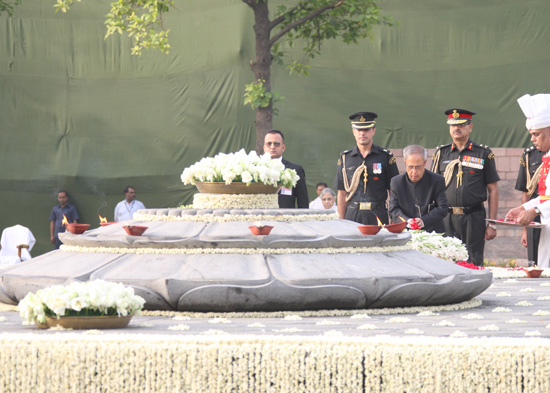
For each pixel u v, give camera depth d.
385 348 3.32
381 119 19.14
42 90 20.47
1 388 3.43
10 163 20.55
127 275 5.27
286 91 19.36
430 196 9.70
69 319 4.21
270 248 5.52
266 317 5.14
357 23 16.95
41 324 4.31
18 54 20.47
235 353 3.35
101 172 20.30
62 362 3.40
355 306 5.35
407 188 9.78
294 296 5.13
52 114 20.47
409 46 19.00
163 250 5.56
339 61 19.20
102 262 5.57
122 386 3.38
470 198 10.87
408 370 3.29
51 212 20.28
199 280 5.08
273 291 5.09
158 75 20.05
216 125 19.72
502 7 18.66
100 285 4.35
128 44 20.17
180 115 19.95
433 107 18.98
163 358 3.37
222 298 5.07
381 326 4.46
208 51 19.70
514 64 18.66
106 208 20.44
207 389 3.35
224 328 4.32
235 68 19.52
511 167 18.30
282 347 3.35
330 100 19.27
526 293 7.10
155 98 20.08
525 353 3.25
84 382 3.39
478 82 18.81
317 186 17.81
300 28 17.50
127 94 20.20
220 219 5.93
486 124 18.77
